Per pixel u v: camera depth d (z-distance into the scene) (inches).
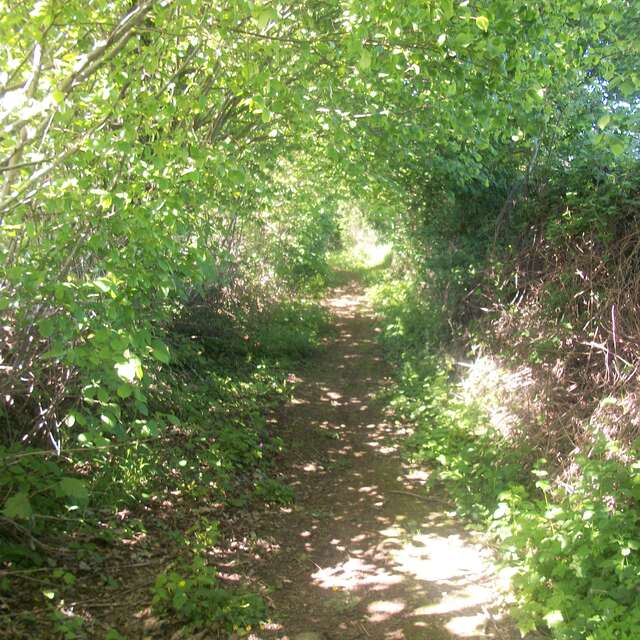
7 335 180.7
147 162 176.9
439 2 156.6
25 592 160.4
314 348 507.8
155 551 192.1
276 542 212.7
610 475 181.8
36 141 158.4
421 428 317.7
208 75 209.9
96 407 233.5
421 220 463.5
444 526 222.2
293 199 458.3
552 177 321.4
